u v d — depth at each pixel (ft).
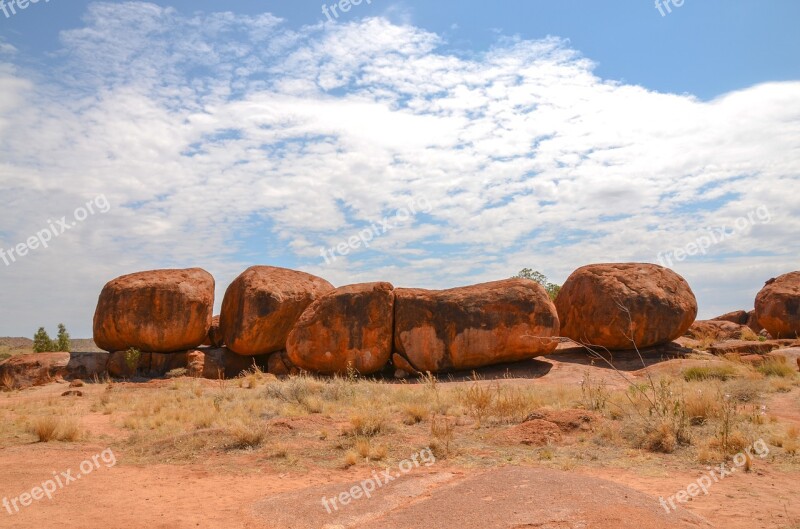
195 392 60.75
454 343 75.15
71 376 82.53
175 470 31.19
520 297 75.56
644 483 27.17
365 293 78.23
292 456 32.78
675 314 78.43
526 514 19.38
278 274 89.61
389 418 41.50
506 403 42.86
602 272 83.10
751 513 22.59
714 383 51.96
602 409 42.14
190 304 84.43
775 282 112.57
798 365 65.92
